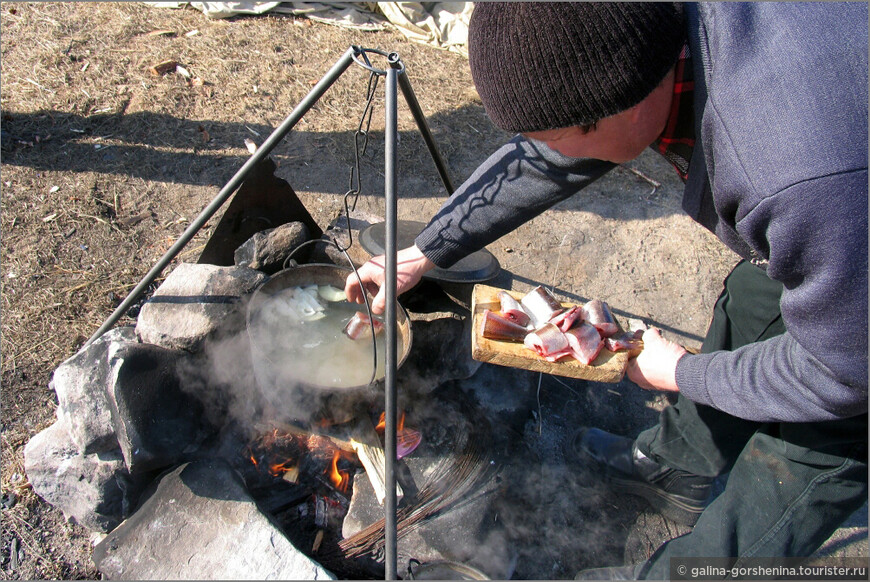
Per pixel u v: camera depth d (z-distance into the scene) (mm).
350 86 3740
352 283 1968
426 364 2307
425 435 2182
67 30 3742
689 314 2941
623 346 1808
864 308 1081
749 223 1135
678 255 3184
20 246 2697
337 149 3387
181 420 1880
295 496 2086
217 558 1732
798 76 1018
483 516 2033
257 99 3561
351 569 1930
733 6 1098
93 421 1775
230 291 2170
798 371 1284
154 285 2648
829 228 1023
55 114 3252
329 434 2070
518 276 2961
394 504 1563
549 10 1059
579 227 3234
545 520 2240
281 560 1746
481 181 1810
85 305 2543
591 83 1077
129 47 3717
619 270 3072
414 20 4250
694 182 1335
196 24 3982
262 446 2088
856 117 997
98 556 1738
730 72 1075
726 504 1708
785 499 1596
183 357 1973
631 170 3564
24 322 2451
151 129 3285
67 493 1865
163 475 1882
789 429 1562
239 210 2328
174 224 2912
